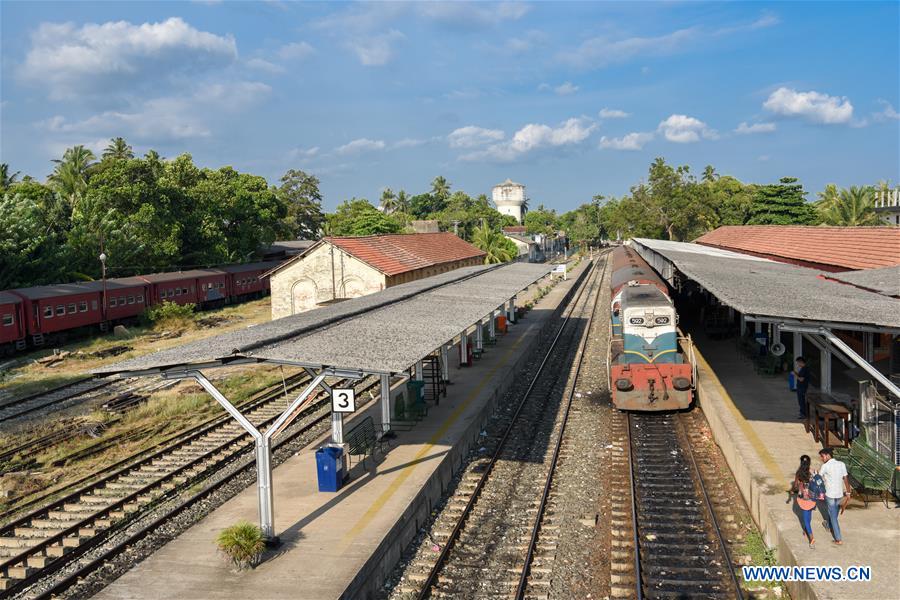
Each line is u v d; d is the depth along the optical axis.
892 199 41.81
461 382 21.28
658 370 17.89
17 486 14.56
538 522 11.87
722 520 12.01
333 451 12.72
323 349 11.76
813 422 14.30
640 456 15.31
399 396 17.16
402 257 37.22
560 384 22.75
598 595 9.73
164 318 39.34
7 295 32.19
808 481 10.13
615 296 21.64
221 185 55.09
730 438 14.44
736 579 9.77
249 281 52.19
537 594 9.78
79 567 10.96
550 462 15.17
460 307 19.31
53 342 34.25
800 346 17.94
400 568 10.84
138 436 17.92
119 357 30.41
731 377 20.14
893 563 9.20
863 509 10.96
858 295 14.27
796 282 17.12
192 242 51.22
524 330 31.64
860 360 10.89
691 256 24.67
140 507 13.18
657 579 10.00
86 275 42.47
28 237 38.88
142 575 9.77
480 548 11.24
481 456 15.93
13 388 24.59
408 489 12.44
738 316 27.36
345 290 32.94
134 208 47.06
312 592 9.11
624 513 12.31
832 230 27.30
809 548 9.68
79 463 16.08
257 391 22.55
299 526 11.20
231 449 16.50
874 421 12.27
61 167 57.25
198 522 11.65
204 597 9.10
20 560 11.10
